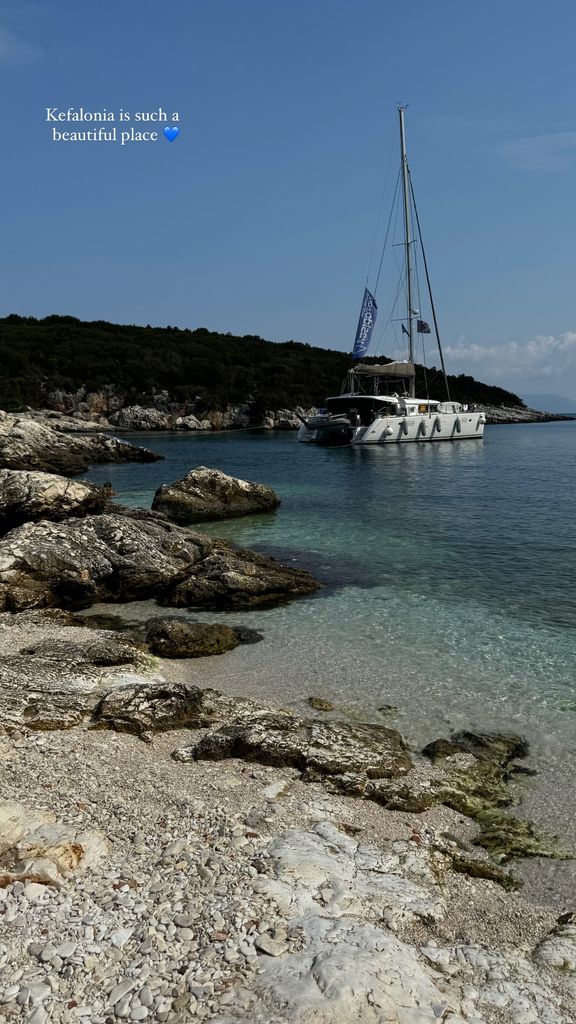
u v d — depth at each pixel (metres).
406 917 5.90
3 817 6.44
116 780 7.99
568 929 6.03
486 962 5.41
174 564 18.47
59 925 5.32
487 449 62.25
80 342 102.50
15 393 84.38
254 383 100.56
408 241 64.31
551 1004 4.98
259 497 30.22
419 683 11.89
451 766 9.12
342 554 21.81
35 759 8.28
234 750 9.00
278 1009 4.47
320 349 130.88
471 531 24.75
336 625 15.13
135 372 95.25
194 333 128.50
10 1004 4.53
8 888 5.68
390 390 80.88
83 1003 4.58
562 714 10.65
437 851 7.25
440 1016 4.57
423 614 15.70
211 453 59.62
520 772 9.10
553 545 22.06
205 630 13.96
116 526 19.17
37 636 13.66
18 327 109.56
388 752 9.19
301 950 5.11
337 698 11.34
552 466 47.47
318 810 7.72
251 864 6.32
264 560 19.72
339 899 5.90
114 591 17.44
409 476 42.28
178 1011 4.52
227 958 5.01
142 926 5.36
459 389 128.00
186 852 6.50
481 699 11.22
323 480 40.84
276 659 13.20
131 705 9.84
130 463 52.53
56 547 17.08
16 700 9.70
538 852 7.41
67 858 6.11
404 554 21.58
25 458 39.44
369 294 63.47
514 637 14.05
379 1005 4.53
